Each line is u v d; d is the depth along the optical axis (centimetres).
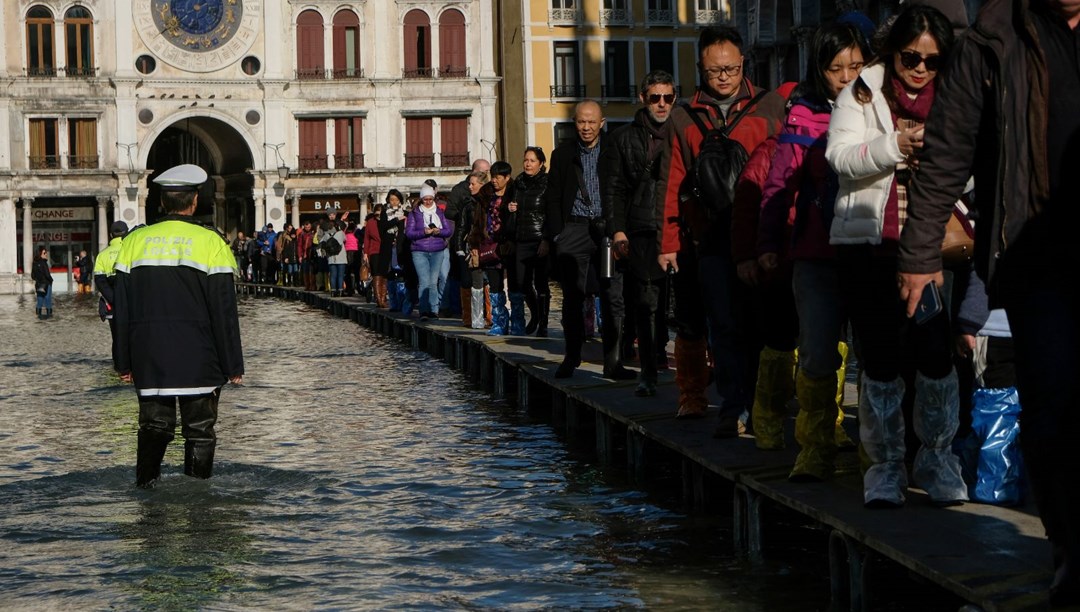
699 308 1455
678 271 1448
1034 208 766
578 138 1973
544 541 1159
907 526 936
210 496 1365
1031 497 1020
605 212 1655
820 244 1075
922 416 995
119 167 9369
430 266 3425
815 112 1105
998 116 769
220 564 1079
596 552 1116
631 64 10106
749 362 1348
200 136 10194
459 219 3153
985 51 775
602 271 1842
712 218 1333
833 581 969
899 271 822
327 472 1506
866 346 997
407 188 9719
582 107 1948
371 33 9712
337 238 5891
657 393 1692
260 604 960
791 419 1455
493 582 1018
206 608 949
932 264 812
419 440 1761
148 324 1391
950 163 797
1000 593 785
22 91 9269
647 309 1650
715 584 1006
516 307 2733
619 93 10100
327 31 9675
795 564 1064
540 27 9962
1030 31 764
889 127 952
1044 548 872
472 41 9775
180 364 1393
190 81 9500
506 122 10100
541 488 1405
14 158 9294
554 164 2003
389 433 1830
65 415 2077
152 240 1400
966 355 973
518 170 10125
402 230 3731
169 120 9488
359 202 9700
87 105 9362
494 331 2809
